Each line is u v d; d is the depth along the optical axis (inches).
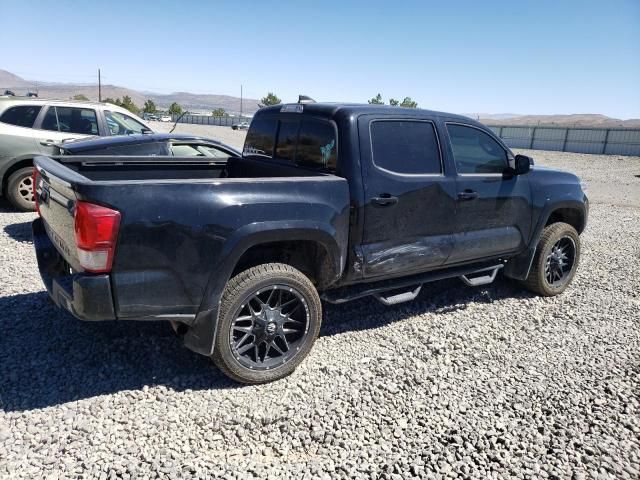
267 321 137.8
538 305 206.7
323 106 159.6
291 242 152.1
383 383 140.5
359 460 109.3
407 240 164.4
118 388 133.0
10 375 135.6
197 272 125.3
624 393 139.2
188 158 196.4
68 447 109.3
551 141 1929.1
